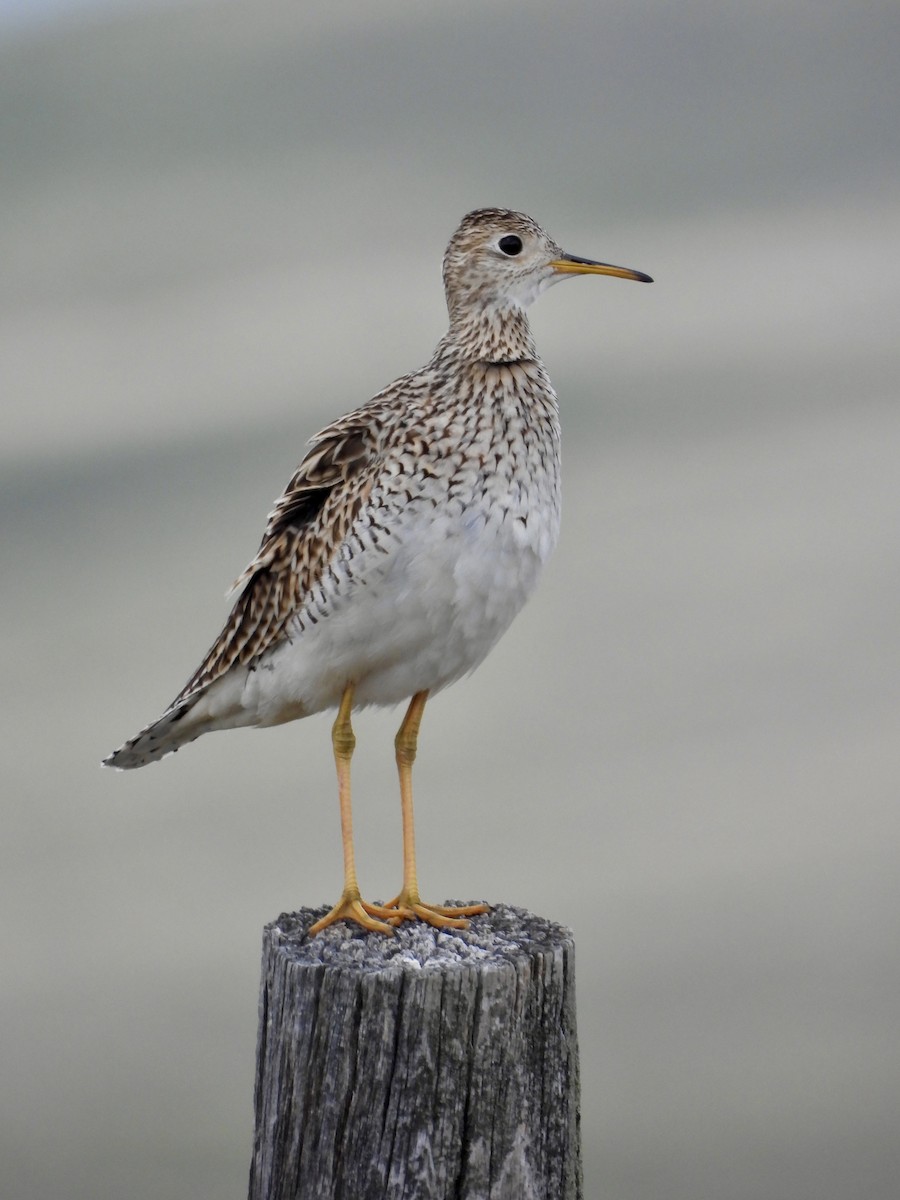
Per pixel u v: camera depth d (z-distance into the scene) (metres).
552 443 11.03
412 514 10.43
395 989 8.73
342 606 10.62
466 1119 8.75
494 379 10.96
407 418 10.65
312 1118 8.84
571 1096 9.20
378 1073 8.73
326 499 10.82
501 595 10.74
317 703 11.28
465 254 11.74
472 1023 8.77
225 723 11.79
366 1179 8.75
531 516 10.75
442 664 10.98
